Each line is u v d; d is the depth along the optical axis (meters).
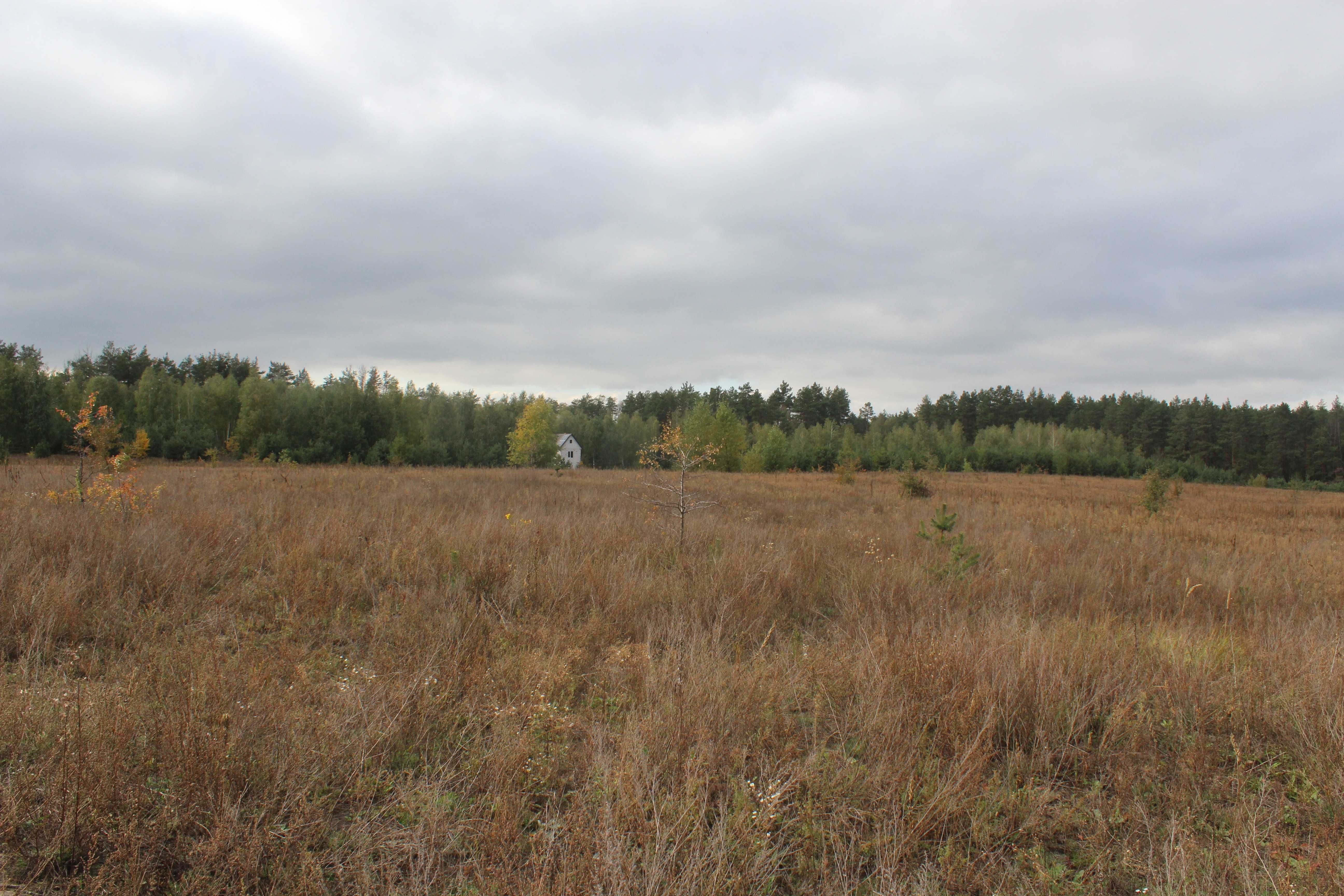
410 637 4.50
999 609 6.11
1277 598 7.25
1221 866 2.41
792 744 3.16
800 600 6.56
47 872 2.23
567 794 2.84
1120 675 4.06
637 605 5.70
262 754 2.73
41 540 6.04
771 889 2.29
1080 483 43.34
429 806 2.57
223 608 4.96
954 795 2.81
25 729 2.85
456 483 18.11
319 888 2.12
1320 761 3.21
